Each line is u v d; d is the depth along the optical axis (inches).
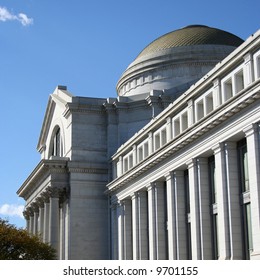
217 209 1742.1
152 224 2260.1
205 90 1863.9
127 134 2984.7
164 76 3326.8
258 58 1542.8
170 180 2100.1
